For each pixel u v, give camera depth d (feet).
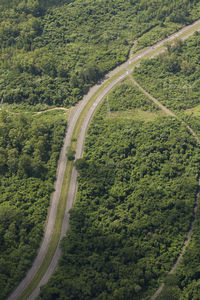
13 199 561.43
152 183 590.96
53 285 459.32
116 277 483.92
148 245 520.83
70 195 574.56
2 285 463.01
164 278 488.02
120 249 511.81
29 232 524.11
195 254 508.94
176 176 610.65
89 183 580.71
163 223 546.67
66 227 535.19
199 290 473.67
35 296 461.78
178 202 563.48
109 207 561.84
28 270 486.38
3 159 609.01
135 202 567.59
